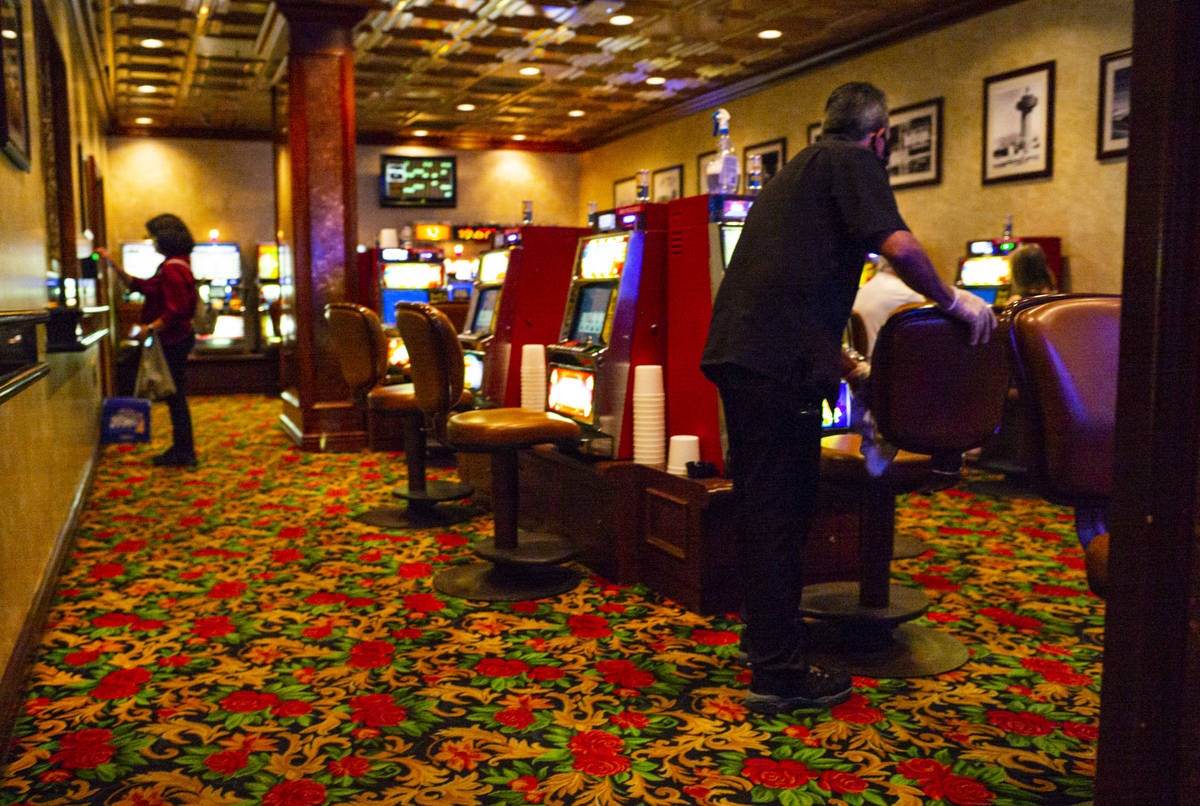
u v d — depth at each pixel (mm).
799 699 2371
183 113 12219
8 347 2557
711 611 3164
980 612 3170
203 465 6230
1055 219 7082
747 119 10719
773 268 2236
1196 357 1094
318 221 6676
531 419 3406
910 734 2260
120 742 2250
